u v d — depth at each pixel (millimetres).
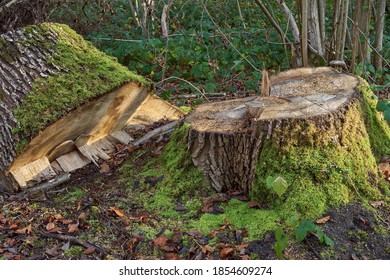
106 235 3566
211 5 7934
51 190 4078
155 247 3420
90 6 7203
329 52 5617
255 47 6668
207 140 3760
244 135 3668
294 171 3584
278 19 7320
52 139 4180
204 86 6109
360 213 3500
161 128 4668
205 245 3354
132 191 3945
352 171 3662
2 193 4086
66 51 4406
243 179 3744
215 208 3658
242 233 3424
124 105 4566
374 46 6309
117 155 4465
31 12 5863
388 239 3379
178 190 3818
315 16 5402
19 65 4273
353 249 3295
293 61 5578
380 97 5711
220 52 6570
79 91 4184
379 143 4109
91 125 4406
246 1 7918
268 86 4090
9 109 4102
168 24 7320
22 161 4094
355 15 5395
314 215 3439
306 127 3611
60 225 3691
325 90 4102
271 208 3584
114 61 4656
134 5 7605
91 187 4082
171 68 6648
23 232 3604
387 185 3766
